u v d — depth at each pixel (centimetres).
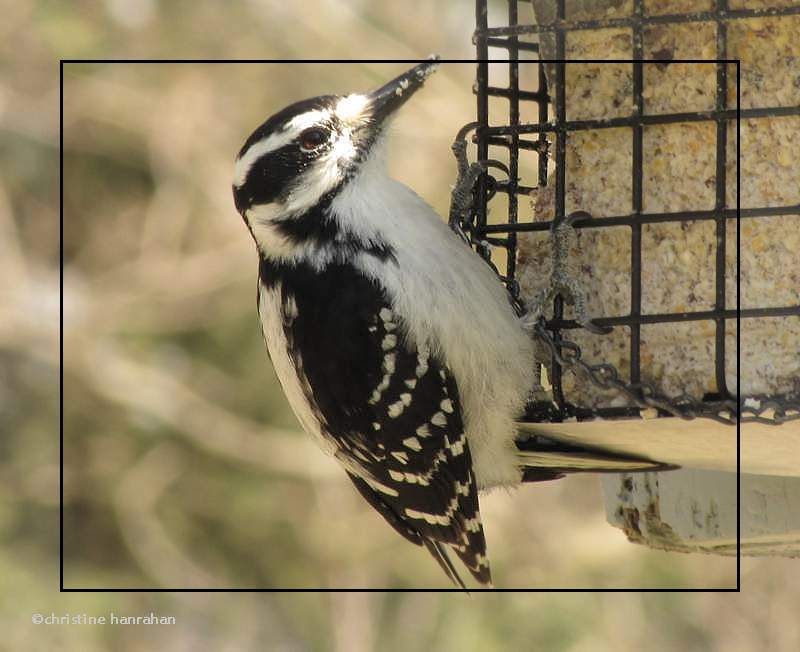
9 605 1384
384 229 779
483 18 802
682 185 728
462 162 808
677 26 731
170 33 1472
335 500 1470
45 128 1475
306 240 788
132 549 1454
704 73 726
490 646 1366
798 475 815
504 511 1393
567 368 751
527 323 762
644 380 727
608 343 740
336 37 1439
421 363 776
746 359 713
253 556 1470
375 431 809
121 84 1465
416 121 1358
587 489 1405
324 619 1427
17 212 1490
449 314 767
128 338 1483
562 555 1381
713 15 714
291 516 1470
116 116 1465
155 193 1488
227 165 1480
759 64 722
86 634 1400
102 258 1494
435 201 1350
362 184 784
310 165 780
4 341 1451
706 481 837
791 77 718
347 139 783
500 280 802
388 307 771
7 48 1463
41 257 1484
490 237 824
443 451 802
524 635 1365
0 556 1409
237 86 1470
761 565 1353
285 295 795
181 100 1468
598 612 1365
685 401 701
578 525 1393
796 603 1342
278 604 1446
